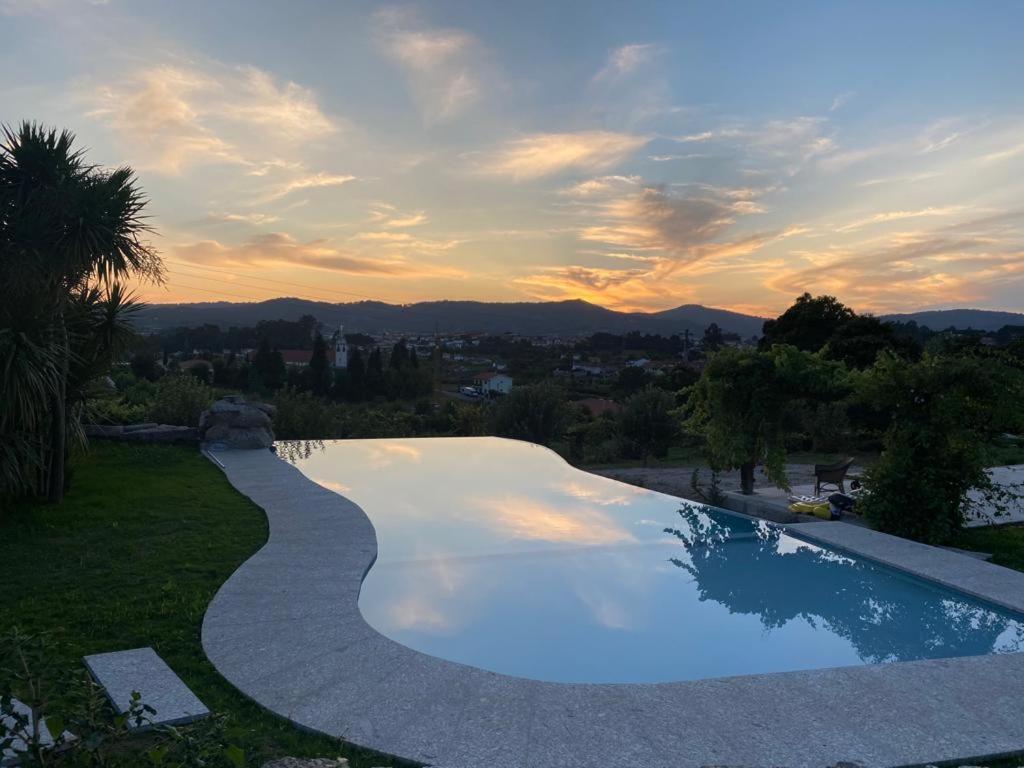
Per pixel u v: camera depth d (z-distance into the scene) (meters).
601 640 6.48
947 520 8.96
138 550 7.66
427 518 10.76
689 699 4.67
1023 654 5.54
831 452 19.50
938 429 9.11
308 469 14.80
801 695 4.76
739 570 8.52
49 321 9.03
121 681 4.59
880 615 7.17
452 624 6.73
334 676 4.86
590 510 11.42
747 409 11.42
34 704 2.89
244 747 3.94
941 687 4.92
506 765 3.83
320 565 7.33
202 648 5.27
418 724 4.25
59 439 9.50
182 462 13.01
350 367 62.66
